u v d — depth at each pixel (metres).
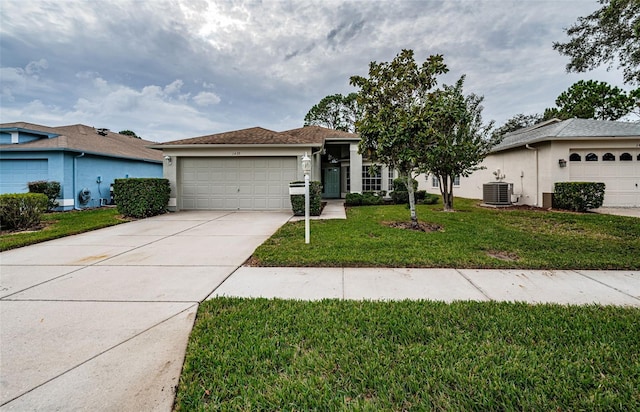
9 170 12.37
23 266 4.72
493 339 2.52
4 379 2.06
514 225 7.86
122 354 2.37
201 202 11.74
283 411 1.78
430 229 7.41
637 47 6.27
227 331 2.69
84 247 5.99
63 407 1.81
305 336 2.60
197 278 4.17
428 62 7.26
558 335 2.56
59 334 2.66
